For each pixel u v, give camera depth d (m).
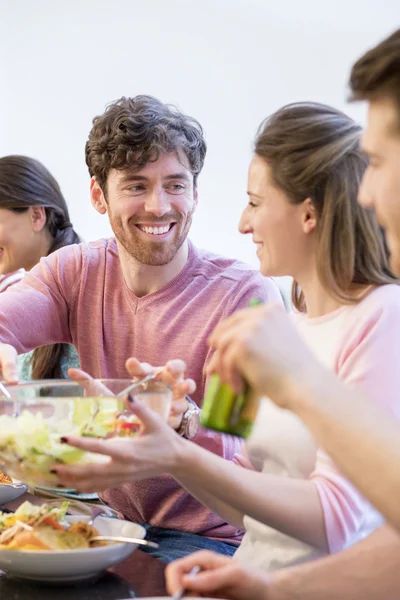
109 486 1.27
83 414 1.27
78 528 1.43
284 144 1.53
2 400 1.31
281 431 1.55
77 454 1.23
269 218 1.56
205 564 1.22
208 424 1.33
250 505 1.35
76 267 2.40
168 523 2.11
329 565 1.22
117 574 1.42
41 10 4.84
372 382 1.41
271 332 0.97
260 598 1.18
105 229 4.80
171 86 4.46
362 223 1.50
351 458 0.90
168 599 1.15
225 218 4.37
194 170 2.22
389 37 1.01
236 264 2.30
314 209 1.52
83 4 4.70
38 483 1.32
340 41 4.02
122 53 4.60
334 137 1.51
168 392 1.36
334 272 1.52
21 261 2.92
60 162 4.85
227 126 4.32
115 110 2.17
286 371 0.95
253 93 4.25
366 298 1.51
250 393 1.31
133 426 1.27
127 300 2.32
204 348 2.20
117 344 2.32
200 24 4.36
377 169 1.02
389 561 1.20
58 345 2.66
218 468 1.33
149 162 2.14
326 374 0.95
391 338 1.44
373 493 0.90
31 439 1.24
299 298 1.75
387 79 0.99
